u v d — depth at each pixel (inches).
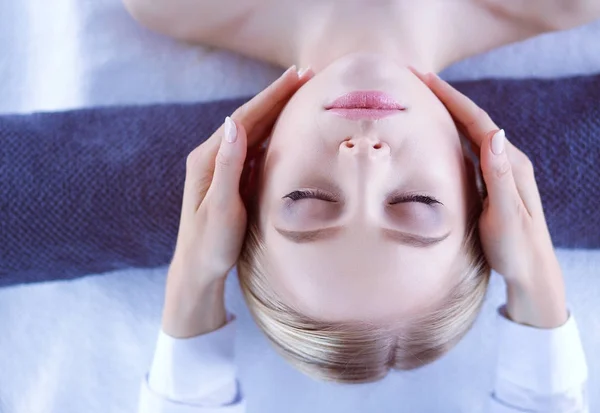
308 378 46.0
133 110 41.8
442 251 29.3
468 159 33.0
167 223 40.5
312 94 30.7
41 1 45.3
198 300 38.1
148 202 40.3
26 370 46.8
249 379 45.9
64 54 45.2
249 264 34.3
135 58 44.8
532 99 40.6
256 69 44.7
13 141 40.4
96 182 40.1
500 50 44.4
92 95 44.8
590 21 43.0
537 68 44.3
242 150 31.3
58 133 40.8
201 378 40.1
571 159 39.6
